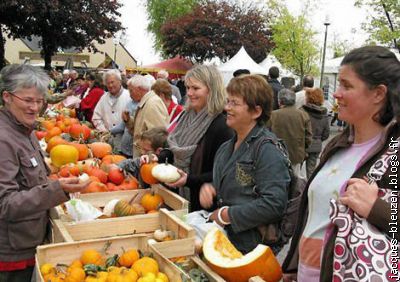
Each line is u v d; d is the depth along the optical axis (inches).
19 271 105.1
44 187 96.1
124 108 257.0
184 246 94.9
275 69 370.9
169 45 1274.6
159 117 202.2
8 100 101.2
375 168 67.7
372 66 68.7
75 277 85.2
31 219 103.6
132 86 216.7
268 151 100.0
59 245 91.7
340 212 67.4
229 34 1250.0
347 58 71.6
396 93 67.7
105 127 261.9
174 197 123.4
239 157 104.1
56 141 177.9
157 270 87.8
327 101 790.5
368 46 71.1
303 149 282.5
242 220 98.4
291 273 93.3
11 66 101.9
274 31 1109.7
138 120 205.9
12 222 101.6
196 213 115.4
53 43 1031.0
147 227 113.0
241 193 103.6
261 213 97.2
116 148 239.9
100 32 1073.5
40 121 237.6
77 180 97.7
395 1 735.1
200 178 126.0
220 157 111.4
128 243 97.3
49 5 943.0
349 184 67.2
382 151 69.2
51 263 91.4
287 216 102.3
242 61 751.7
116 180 144.1
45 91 103.6
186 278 82.4
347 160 76.6
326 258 70.6
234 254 94.1
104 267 89.6
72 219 111.9
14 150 98.9
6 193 95.7
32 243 104.7
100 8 1073.5
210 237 95.6
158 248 92.8
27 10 908.0
